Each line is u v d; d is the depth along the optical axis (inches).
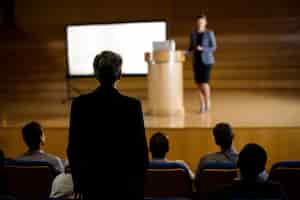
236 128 213.5
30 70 372.2
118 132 96.4
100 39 316.5
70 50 319.9
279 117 238.4
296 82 354.3
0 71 373.1
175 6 362.0
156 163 135.2
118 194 97.4
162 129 214.7
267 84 357.1
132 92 357.1
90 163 97.2
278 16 354.9
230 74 359.3
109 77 97.7
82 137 97.1
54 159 146.7
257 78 358.0
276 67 356.5
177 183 134.6
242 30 358.3
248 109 268.7
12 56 373.4
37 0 371.6
